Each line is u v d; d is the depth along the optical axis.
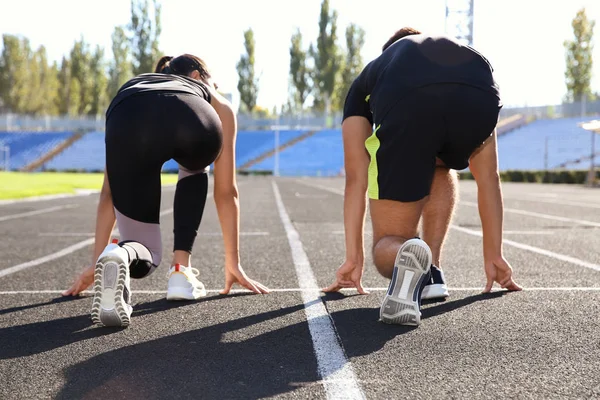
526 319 2.46
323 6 61.00
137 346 2.09
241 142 60.62
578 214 8.92
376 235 2.54
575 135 45.47
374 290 3.14
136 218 2.56
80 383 1.72
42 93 72.69
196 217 2.91
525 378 1.75
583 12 55.31
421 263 2.27
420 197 2.38
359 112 2.65
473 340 2.15
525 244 5.16
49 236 6.01
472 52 2.40
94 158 56.94
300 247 5.09
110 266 2.25
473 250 4.78
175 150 2.45
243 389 1.66
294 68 65.38
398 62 2.36
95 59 70.31
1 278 3.54
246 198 14.28
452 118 2.29
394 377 1.76
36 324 2.41
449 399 1.58
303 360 1.92
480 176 2.92
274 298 2.92
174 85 2.57
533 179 33.06
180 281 2.83
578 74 55.78
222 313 2.59
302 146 58.78
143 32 60.31
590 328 2.31
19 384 1.71
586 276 3.51
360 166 2.73
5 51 70.00
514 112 53.00
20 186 18.69
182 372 1.81
